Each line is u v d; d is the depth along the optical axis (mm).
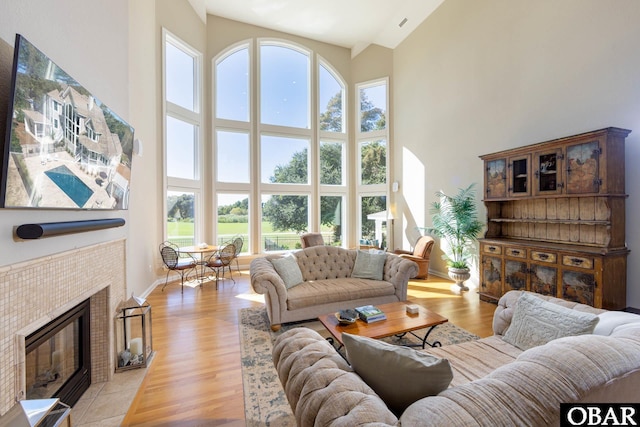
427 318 2627
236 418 1887
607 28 3238
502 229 4445
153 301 4266
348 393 1065
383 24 6617
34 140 1421
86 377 2162
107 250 2344
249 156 6758
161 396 2107
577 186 3156
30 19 1539
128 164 2701
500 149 4492
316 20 6508
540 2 3918
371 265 4008
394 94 7121
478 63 4863
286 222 7129
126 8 2812
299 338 1583
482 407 938
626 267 3051
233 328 3314
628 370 1102
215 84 6430
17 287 1397
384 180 7305
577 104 3527
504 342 2061
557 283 3258
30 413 1150
